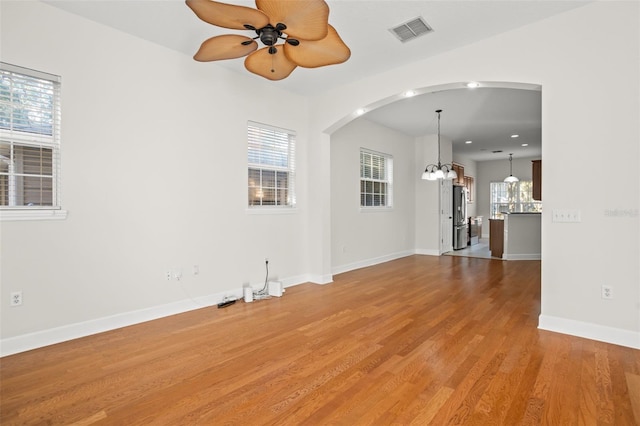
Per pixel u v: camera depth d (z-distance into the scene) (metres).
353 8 2.72
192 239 3.58
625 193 2.57
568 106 2.80
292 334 2.86
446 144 7.69
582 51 2.73
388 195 6.87
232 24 1.96
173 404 1.84
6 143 2.53
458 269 5.75
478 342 2.65
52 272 2.68
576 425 1.64
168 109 3.39
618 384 2.01
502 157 10.77
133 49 3.14
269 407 1.81
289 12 1.84
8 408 1.81
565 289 2.83
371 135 6.26
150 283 3.26
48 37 2.66
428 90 3.75
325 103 4.67
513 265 6.06
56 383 2.07
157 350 2.54
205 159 3.69
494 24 2.97
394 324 3.08
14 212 2.50
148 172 3.24
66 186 2.75
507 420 1.68
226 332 2.91
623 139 2.57
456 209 8.46
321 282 4.75
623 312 2.59
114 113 3.02
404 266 6.09
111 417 1.73
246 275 4.11
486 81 3.23
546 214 2.92
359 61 3.70
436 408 1.79
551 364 2.27
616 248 2.61
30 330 2.58
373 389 1.98
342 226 5.62
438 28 3.03
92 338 2.78
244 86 4.09
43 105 2.69
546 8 2.74
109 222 2.99
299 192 4.82
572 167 2.79
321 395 1.92
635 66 2.52
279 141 4.61
